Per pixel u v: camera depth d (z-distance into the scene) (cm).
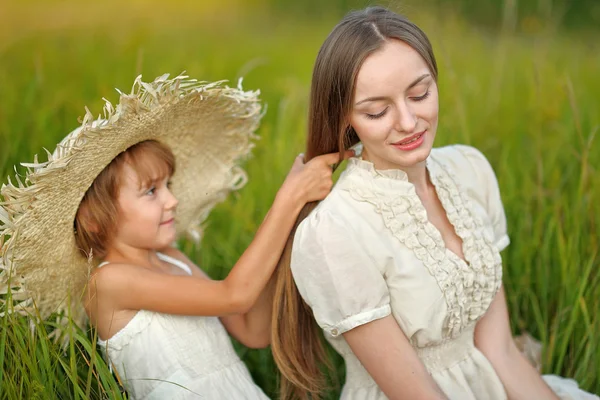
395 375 195
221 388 219
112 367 217
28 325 214
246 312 239
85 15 781
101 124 196
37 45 555
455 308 201
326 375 263
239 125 237
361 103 187
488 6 814
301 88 455
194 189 247
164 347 217
